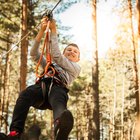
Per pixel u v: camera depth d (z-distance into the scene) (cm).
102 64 3994
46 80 348
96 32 1759
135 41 2084
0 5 1672
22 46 1530
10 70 3002
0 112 2464
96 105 1709
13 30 1723
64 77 355
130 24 2039
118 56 2836
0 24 1669
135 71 2031
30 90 345
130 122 4003
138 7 1353
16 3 1683
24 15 1576
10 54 2491
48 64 356
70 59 376
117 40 2152
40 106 353
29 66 2252
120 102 4191
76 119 4469
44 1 1734
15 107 342
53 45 361
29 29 1678
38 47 388
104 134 5100
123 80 3584
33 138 311
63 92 341
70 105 4178
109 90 4247
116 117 4316
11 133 326
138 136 949
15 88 3325
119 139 4234
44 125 3125
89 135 1873
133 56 2052
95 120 1694
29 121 2981
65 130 294
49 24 372
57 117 312
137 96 1950
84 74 4112
